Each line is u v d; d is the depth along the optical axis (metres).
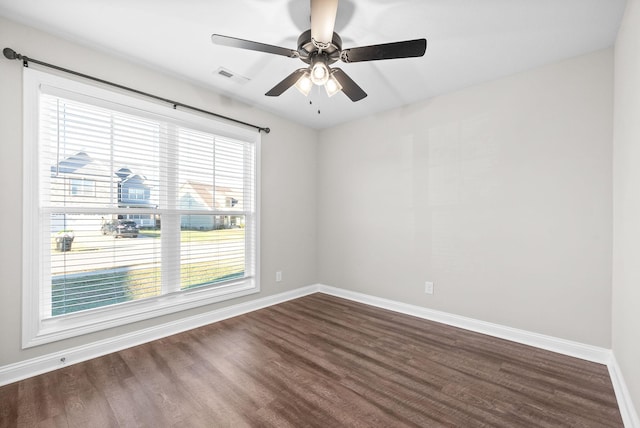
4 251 1.87
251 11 1.83
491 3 1.71
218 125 2.96
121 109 2.33
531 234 2.45
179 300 2.73
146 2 1.74
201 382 1.89
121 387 1.83
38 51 1.97
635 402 1.48
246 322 2.94
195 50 2.25
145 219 2.52
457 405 1.67
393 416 1.58
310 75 1.89
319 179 4.08
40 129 2.00
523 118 2.49
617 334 1.93
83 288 2.21
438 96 2.99
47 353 2.02
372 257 3.53
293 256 3.77
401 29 1.96
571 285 2.27
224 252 3.10
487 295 2.68
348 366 2.09
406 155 3.23
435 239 3.01
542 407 1.66
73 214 2.16
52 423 1.52
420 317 3.10
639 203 1.44
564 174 2.30
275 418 1.56
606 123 2.13
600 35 1.99
